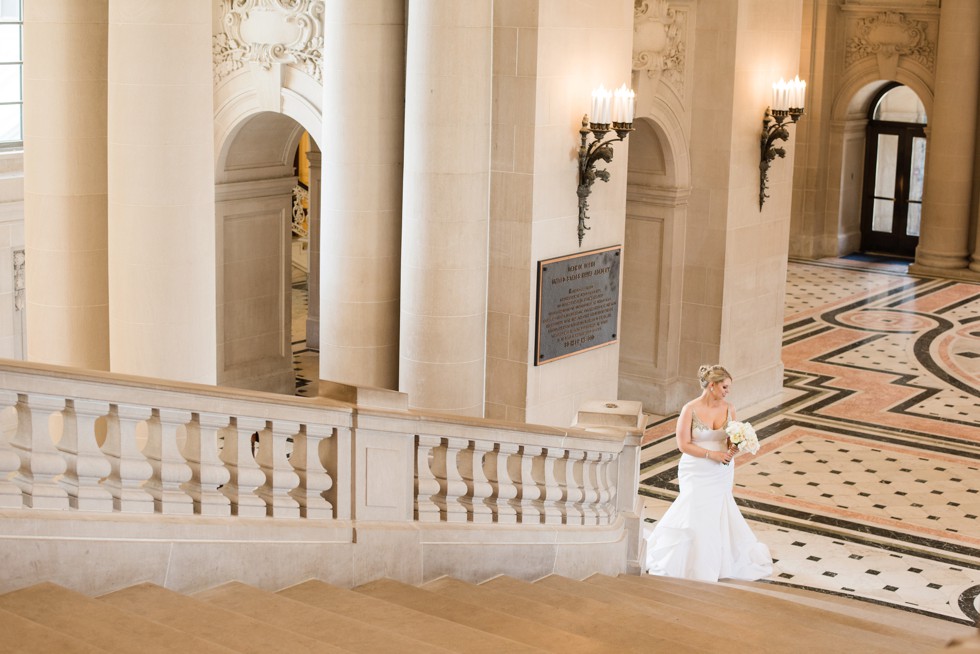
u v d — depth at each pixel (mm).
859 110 25594
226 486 5715
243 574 5555
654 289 15258
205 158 8047
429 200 11008
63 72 8430
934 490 12984
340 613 5422
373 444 6156
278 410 5664
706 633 6188
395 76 11445
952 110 23531
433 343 11219
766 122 15078
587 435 7715
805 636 6883
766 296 15938
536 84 11508
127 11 7699
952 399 16250
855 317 20766
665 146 14633
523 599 6285
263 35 13133
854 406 15930
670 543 10109
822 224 25969
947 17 23297
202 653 4230
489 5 10953
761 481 13180
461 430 6648
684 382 15516
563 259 12227
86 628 4418
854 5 24516
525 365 12109
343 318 11727
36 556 4848
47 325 8812
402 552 6312
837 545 11516
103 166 8664
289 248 15430
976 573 10938
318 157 17625
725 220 14859
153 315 8000
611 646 5402
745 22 14445
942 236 23922
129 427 5176
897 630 7938
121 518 5121
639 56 13875
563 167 12070
